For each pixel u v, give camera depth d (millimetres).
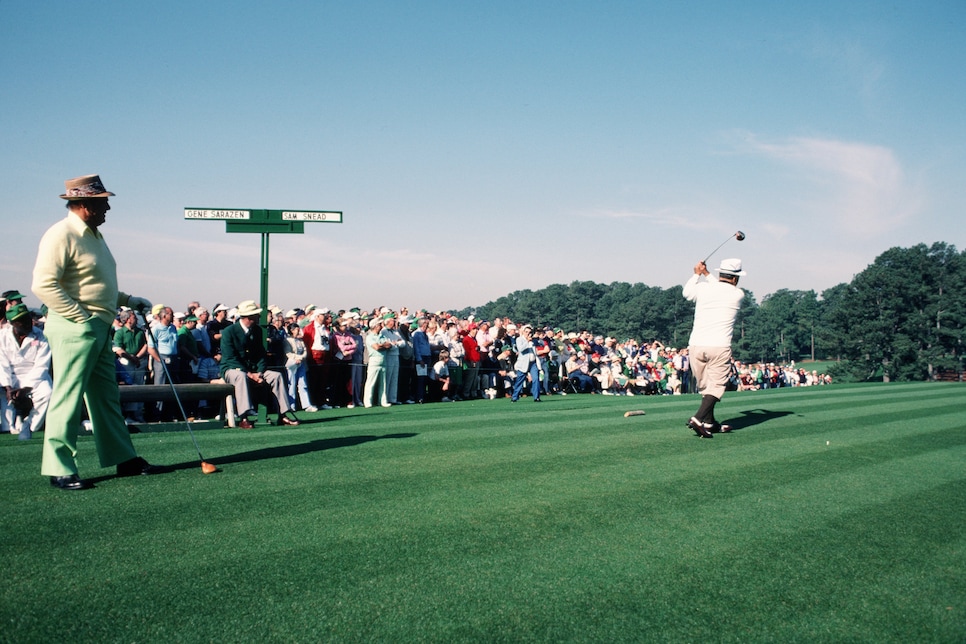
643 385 20312
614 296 149750
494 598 3051
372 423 9047
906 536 4105
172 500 4547
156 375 10125
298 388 11703
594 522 4219
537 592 3129
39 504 4418
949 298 79188
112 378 5125
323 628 2734
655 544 3838
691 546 3820
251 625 2746
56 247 4625
